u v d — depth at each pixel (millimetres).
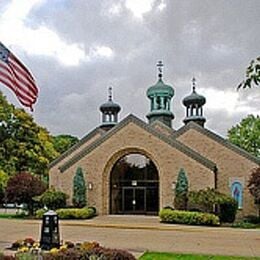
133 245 19812
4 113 44500
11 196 36469
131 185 37656
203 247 19531
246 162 36719
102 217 35031
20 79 11602
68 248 13617
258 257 16781
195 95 46062
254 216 34906
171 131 43500
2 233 23938
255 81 5934
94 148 37375
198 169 34594
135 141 36594
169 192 35188
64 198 35969
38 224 29406
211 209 31891
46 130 50344
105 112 48531
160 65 49406
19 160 45219
